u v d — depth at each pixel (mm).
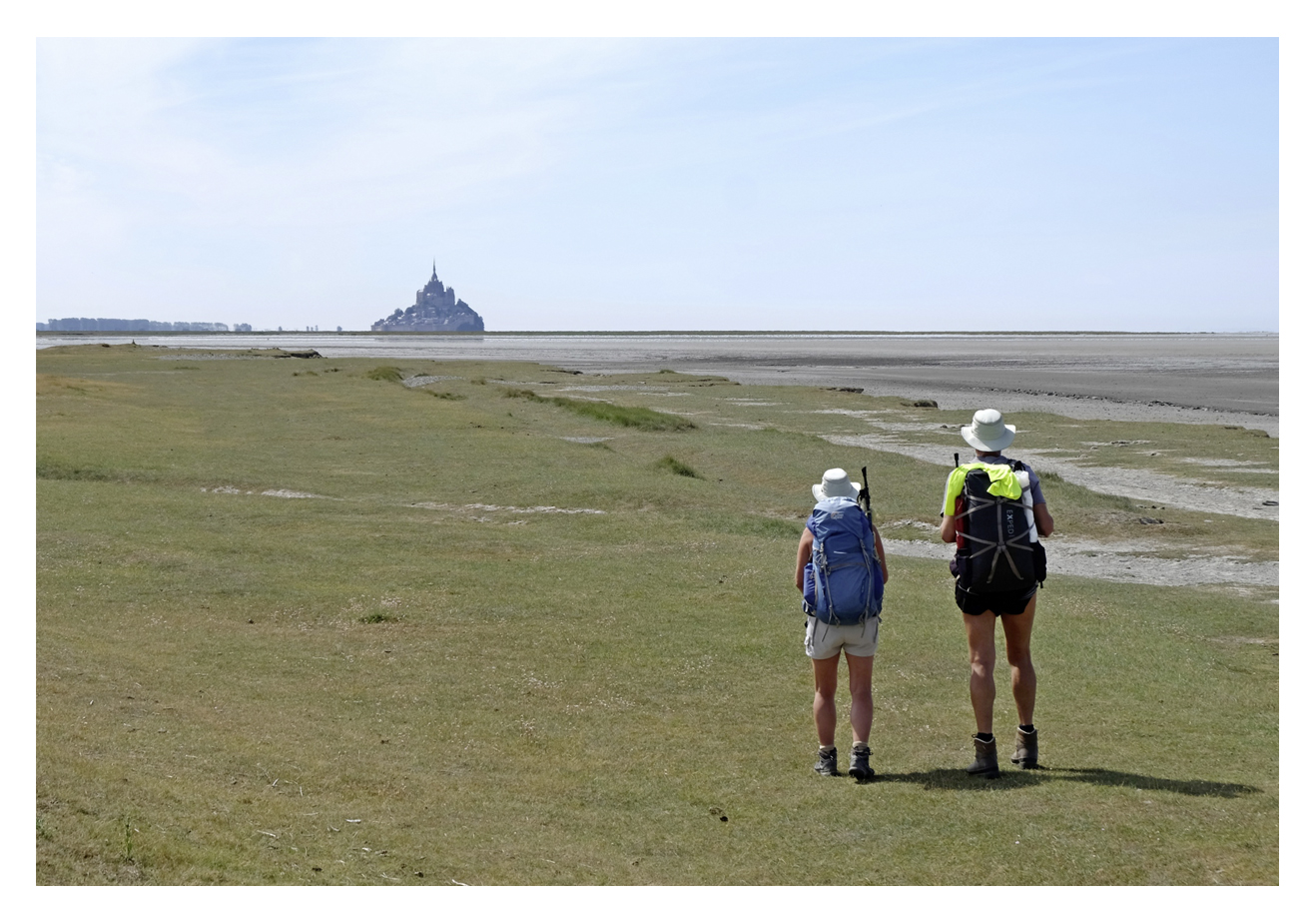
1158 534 23172
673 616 14203
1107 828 7199
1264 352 158500
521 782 8344
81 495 23078
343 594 15039
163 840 6328
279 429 38438
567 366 109562
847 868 6723
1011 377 90000
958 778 8406
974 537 8289
